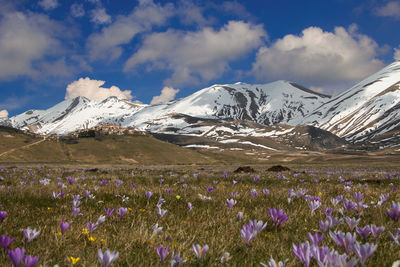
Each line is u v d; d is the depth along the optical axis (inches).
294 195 282.5
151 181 529.3
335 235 81.5
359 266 103.8
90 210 222.5
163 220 191.0
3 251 114.5
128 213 206.4
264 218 193.3
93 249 128.2
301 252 70.5
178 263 87.4
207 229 173.0
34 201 268.2
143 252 124.9
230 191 365.7
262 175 761.6
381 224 167.2
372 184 512.4
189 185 461.1
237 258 118.6
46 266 102.4
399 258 114.4
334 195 334.0
